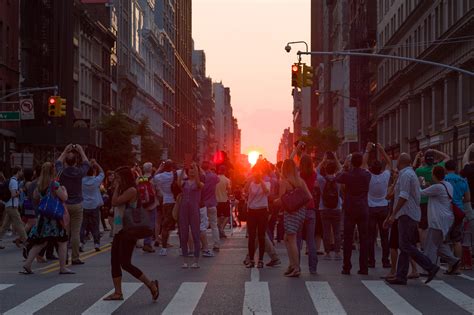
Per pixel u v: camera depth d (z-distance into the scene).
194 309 12.62
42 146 71.38
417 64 66.38
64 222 17.72
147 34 122.00
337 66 126.44
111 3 98.31
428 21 65.44
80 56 82.69
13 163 49.03
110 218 31.95
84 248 25.88
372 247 19.44
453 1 56.47
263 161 19.08
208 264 20.09
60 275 17.52
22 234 25.69
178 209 19.52
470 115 53.28
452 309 12.71
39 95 73.50
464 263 18.97
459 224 18.03
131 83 107.12
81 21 82.88
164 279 16.66
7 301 13.54
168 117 149.62
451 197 16.94
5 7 63.81
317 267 19.34
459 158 54.47
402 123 77.06
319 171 21.55
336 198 20.92
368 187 17.64
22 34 73.12
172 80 155.00
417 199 15.77
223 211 31.33
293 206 16.84
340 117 128.12
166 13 146.38
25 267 17.75
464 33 51.59
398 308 12.76
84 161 19.92
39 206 17.67
